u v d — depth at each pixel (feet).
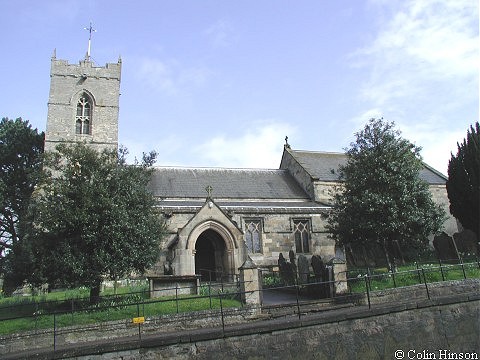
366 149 77.66
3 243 136.46
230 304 57.11
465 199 92.12
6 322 53.11
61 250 56.65
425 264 80.48
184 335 43.80
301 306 58.39
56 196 59.41
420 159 78.64
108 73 131.95
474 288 64.08
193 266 86.02
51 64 127.34
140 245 60.49
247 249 97.71
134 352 42.29
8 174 143.64
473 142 91.15
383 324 50.29
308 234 108.58
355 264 97.14
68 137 123.65
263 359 45.14
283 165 141.28
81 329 50.01
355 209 74.33
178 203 106.52
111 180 62.13
